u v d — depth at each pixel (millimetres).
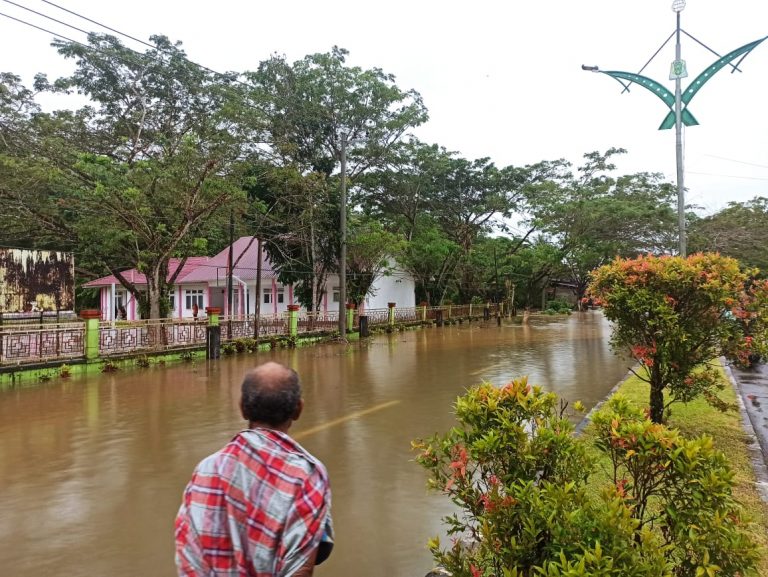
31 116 16531
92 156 14023
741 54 8836
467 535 3844
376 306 28609
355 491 4770
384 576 3344
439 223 34625
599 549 1802
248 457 1586
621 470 4422
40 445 6352
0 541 3898
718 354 5727
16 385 10547
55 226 17188
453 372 11898
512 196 33688
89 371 12250
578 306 48625
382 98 23672
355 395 9250
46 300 12344
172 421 7492
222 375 11828
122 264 21391
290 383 1747
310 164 23000
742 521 2211
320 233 22547
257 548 1484
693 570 2143
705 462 2291
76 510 4445
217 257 29719
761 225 27812
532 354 15195
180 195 15320
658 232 32219
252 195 20750
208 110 21484
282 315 18859
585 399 8602
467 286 36625
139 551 3732
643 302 5492
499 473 2607
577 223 33812
